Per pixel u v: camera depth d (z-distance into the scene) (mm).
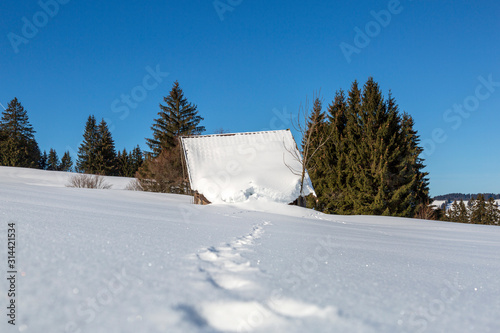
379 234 4250
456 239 4344
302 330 746
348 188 18875
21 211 2326
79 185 20359
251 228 3373
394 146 17516
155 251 1416
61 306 735
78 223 2031
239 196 11789
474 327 815
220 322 782
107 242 1475
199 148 15883
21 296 760
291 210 9734
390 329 767
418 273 1475
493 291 1215
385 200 17031
